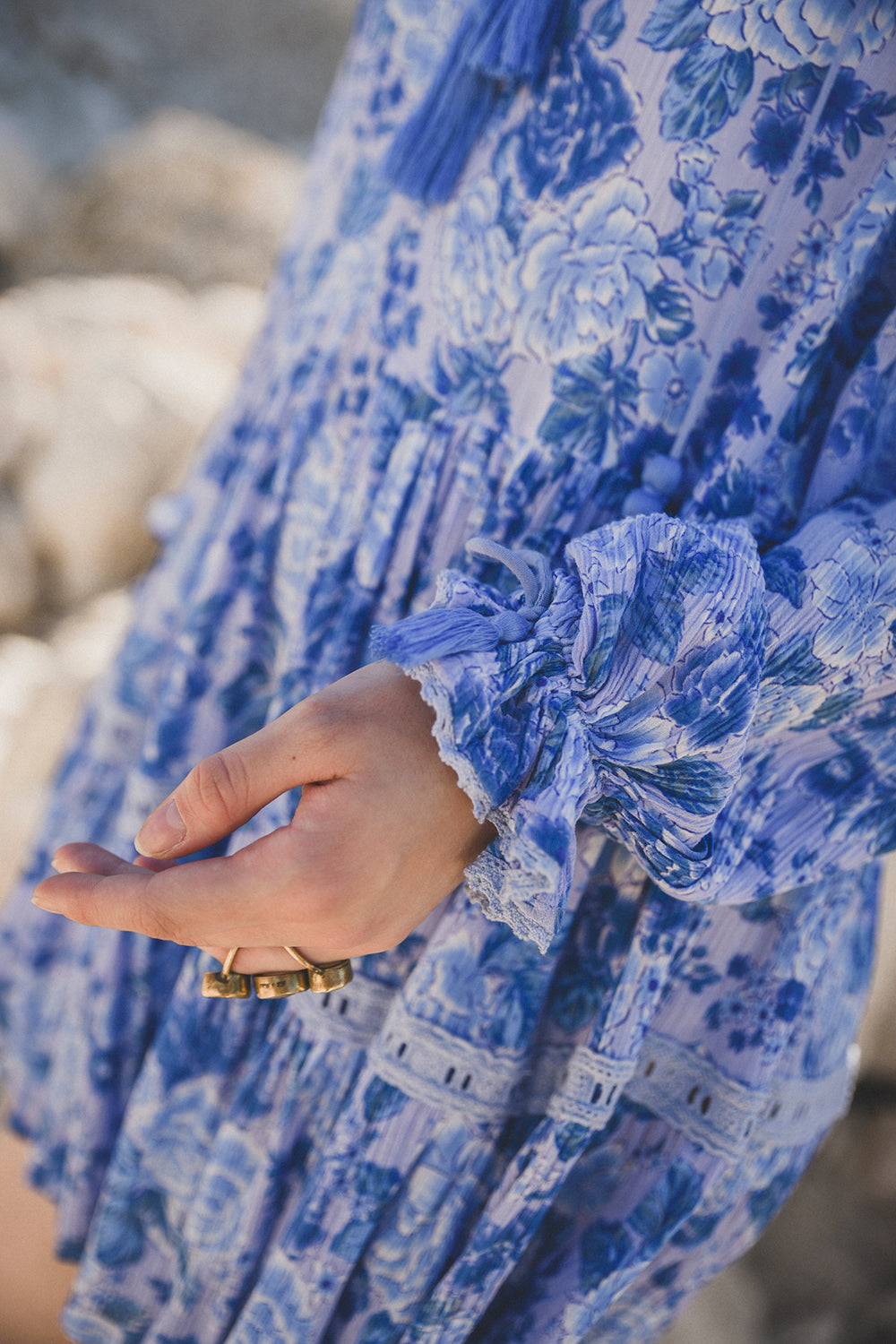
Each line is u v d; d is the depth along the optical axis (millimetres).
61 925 877
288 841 545
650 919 647
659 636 575
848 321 622
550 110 636
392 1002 678
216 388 1714
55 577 1574
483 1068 658
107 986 771
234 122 2639
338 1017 673
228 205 2131
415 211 685
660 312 629
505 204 647
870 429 622
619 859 662
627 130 621
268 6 2848
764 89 607
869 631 595
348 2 2943
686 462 645
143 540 1613
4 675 1426
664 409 639
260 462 746
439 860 567
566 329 641
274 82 2771
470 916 649
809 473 633
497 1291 711
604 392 641
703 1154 670
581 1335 679
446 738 549
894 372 618
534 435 653
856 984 727
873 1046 1234
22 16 2541
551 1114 651
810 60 602
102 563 1585
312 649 698
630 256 627
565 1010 675
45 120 2357
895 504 611
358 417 702
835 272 607
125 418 1571
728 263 624
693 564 578
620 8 615
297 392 738
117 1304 753
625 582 575
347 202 748
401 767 555
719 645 574
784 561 598
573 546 581
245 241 2125
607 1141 693
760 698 602
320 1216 669
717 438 643
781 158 613
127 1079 783
